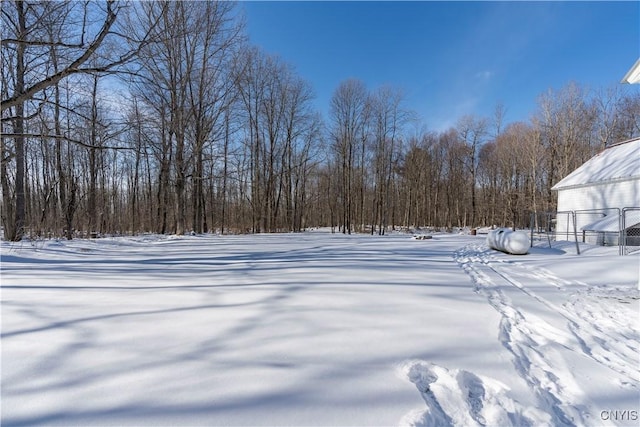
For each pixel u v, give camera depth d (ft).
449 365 7.86
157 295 13.99
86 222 53.83
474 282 18.65
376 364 7.75
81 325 10.03
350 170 92.63
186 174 57.67
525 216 102.01
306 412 5.82
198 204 66.59
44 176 52.80
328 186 119.65
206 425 5.41
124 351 8.21
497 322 11.17
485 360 8.20
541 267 24.56
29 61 23.70
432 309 12.44
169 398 6.16
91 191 55.31
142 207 87.71
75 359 7.72
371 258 28.14
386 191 98.43
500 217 121.90
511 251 33.04
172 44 47.42
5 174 37.73
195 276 18.81
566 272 22.06
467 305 13.28
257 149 81.82
